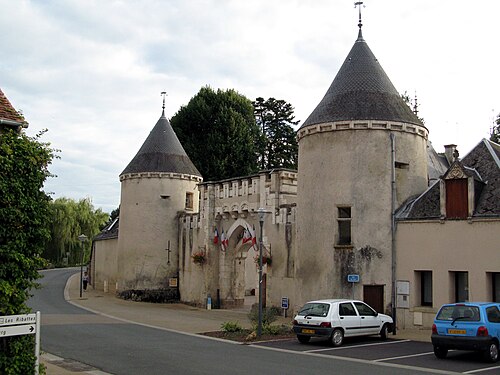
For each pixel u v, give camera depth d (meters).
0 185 9.46
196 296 32.00
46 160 10.21
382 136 21.89
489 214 18.55
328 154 22.25
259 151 50.34
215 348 16.11
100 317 24.56
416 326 20.09
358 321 17.34
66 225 54.72
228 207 30.58
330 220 21.89
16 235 9.69
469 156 21.39
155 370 12.62
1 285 9.43
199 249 32.09
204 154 44.69
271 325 20.39
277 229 26.66
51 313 25.77
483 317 13.89
